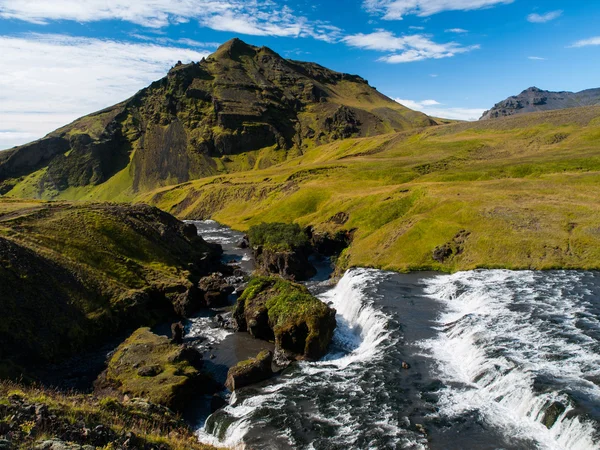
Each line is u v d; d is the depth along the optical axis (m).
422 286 63.66
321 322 46.81
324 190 133.00
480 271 65.56
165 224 96.81
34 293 52.94
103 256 69.81
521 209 80.12
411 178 132.38
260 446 29.09
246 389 38.59
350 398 34.62
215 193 190.50
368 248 83.69
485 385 34.72
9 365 41.94
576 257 64.12
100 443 20.89
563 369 33.44
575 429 26.19
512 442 27.28
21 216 73.38
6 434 18.27
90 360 48.47
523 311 47.38
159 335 51.41
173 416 32.62
